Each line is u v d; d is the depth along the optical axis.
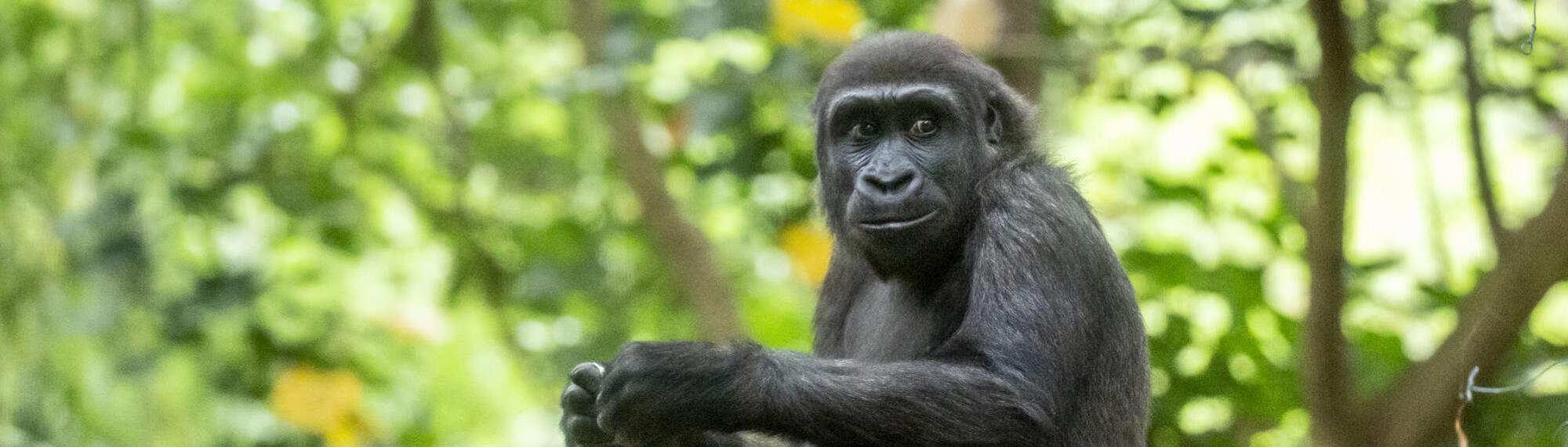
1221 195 12.48
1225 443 12.21
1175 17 12.74
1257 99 12.37
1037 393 6.75
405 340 15.20
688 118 13.56
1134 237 12.05
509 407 17.86
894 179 7.40
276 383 13.65
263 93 15.65
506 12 16.45
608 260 15.35
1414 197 15.32
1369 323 11.90
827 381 6.52
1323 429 10.58
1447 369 10.15
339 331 14.36
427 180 16.31
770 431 6.55
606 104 13.23
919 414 6.50
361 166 16.05
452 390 17.39
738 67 12.72
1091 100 13.59
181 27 15.94
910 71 7.62
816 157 8.23
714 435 7.32
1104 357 7.27
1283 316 11.93
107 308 13.77
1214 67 12.35
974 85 7.72
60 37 16.06
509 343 15.88
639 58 13.09
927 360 6.82
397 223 16.59
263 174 15.05
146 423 15.12
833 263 9.00
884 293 8.41
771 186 14.08
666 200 13.41
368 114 16.16
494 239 15.97
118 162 14.38
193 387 14.93
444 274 16.45
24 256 15.84
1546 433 10.59
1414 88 12.05
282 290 14.05
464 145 15.97
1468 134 10.52
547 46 16.39
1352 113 10.59
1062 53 12.20
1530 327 11.02
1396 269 11.94
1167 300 11.94
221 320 13.55
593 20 13.22
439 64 15.93
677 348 6.52
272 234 14.70
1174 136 14.56
